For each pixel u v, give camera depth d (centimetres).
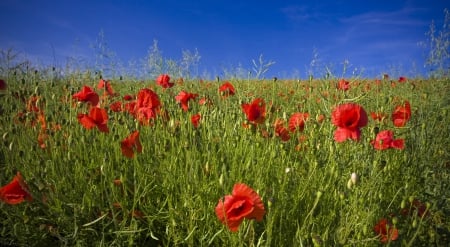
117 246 62
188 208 63
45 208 70
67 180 75
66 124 88
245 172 73
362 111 64
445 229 67
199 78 158
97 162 81
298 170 73
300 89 142
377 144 70
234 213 47
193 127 87
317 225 59
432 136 102
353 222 55
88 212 69
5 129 88
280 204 61
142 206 69
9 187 59
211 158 76
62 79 139
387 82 175
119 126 92
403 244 52
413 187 79
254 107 80
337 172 68
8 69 115
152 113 85
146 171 77
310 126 89
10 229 68
